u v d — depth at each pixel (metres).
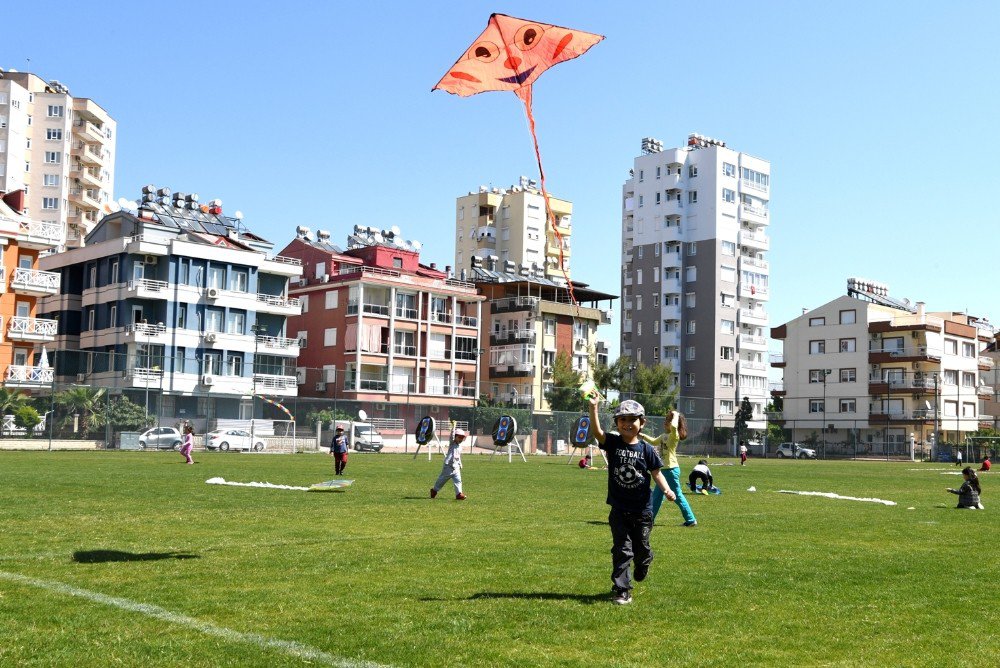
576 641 7.27
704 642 7.33
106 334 69.62
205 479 26.23
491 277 100.38
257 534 13.38
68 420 51.62
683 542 13.70
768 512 19.64
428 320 83.25
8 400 51.56
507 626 7.70
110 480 24.80
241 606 8.24
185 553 11.31
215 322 71.94
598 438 9.16
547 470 39.59
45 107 117.12
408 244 92.81
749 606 8.75
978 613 8.63
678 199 114.75
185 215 78.56
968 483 22.33
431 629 7.54
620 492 9.04
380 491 23.42
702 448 81.12
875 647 7.27
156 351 68.94
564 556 11.62
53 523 14.14
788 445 93.56
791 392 107.69
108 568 10.11
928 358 99.44
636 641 7.32
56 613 7.82
